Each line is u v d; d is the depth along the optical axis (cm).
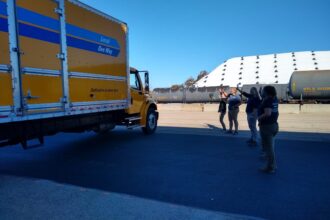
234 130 1124
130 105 907
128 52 877
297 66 6188
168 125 1383
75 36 632
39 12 532
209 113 2184
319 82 2681
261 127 554
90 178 532
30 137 578
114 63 799
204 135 1056
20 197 435
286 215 371
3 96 457
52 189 471
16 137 547
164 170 582
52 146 853
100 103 732
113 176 544
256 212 380
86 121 745
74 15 629
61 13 589
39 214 374
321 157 686
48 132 625
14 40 478
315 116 1839
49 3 558
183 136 1034
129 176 543
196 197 434
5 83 461
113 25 793
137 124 1005
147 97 1068
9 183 503
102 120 825
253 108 826
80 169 595
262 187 476
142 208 393
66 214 374
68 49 610
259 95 850
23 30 496
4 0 461
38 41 529
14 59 478
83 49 661
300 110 2150
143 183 500
